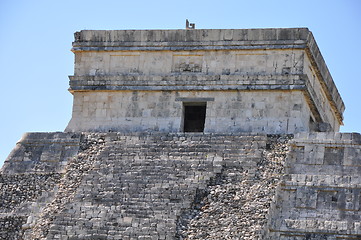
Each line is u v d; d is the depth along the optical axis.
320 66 97.25
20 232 84.88
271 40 93.50
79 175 87.75
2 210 87.06
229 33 94.62
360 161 84.06
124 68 96.38
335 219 80.75
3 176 90.69
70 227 81.69
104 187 84.94
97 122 94.94
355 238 79.31
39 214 85.69
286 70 92.81
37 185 88.75
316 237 79.94
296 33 93.12
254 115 91.88
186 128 98.81
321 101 101.06
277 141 87.50
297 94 91.62
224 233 78.06
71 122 95.50
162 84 94.44
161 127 93.38
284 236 80.44
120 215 81.69
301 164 85.00
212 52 94.75
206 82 93.50
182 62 95.38
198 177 83.94
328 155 85.12
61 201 85.25
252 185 82.50
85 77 96.25
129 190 83.88
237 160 85.38
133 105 94.75
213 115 92.69
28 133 94.06
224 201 81.12
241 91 92.75
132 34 96.81
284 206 82.12
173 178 84.31
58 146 92.06
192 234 78.81
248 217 79.12
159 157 87.25
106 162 88.12
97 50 97.19
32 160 91.62
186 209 81.19
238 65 93.88
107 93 95.56
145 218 81.06
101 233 80.69
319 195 82.31
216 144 87.62
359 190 81.94
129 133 91.12
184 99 93.75
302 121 91.81
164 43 95.81
